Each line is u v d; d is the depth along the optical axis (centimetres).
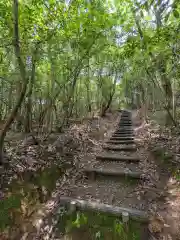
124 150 375
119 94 1280
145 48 286
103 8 301
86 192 220
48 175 257
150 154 324
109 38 489
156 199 194
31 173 254
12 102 494
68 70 407
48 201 197
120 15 303
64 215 174
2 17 258
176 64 283
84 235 150
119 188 229
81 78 671
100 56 598
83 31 335
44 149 339
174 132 397
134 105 1497
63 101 484
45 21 305
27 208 182
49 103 410
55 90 411
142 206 184
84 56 375
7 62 403
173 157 281
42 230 155
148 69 389
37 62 344
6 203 184
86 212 178
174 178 228
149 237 143
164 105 447
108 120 757
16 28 229
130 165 295
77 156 340
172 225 152
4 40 273
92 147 401
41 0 272
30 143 358
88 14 282
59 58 375
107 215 171
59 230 156
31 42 307
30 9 266
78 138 439
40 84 409
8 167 250
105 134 520
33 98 430
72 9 314
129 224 159
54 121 523
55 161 305
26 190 213
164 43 264
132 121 740
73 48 382
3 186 210
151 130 482
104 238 147
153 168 268
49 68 402
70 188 229
